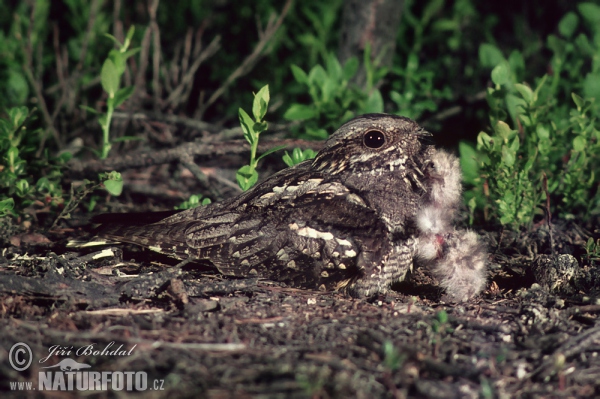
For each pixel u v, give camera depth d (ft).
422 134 28.27
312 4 52.70
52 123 41.24
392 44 45.24
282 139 37.78
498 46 53.78
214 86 51.34
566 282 27.58
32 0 46.01
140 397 18.40
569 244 32.45
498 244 32.19
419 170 28.30
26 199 33.35
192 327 22.79
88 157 43.42
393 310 25.38
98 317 23.34
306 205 27.78
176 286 25.08
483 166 33.71
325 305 25.58
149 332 22.22
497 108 35.37
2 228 30.96
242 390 18.84
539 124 34.60
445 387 19.47
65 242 31.53
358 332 22.71
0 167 32.12
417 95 43.39
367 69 40.98
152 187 39.65
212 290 26.22
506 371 20.58
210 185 36.68
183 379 19.34
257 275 27.86
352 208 27.58
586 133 34.17
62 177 36.65
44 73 48.01
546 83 41.01
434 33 51.29
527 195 33.09
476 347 22.15
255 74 51.29
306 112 38.34
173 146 43.52
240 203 28.81
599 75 39.75
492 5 56.29
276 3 53.78
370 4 43.50
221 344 21.27
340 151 28.27
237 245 27.86
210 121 49.39
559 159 38.11
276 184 28.66
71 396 18.75
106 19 49.19
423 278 30.53
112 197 38.81
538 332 23.08
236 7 53.62
